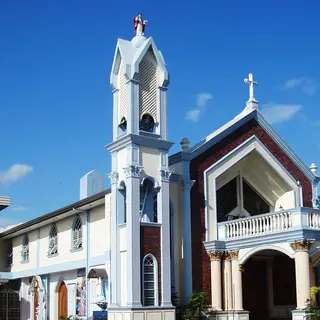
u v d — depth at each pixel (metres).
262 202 30.39
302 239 22.67
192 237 26.09
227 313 24.92
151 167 24.61
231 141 28.19
